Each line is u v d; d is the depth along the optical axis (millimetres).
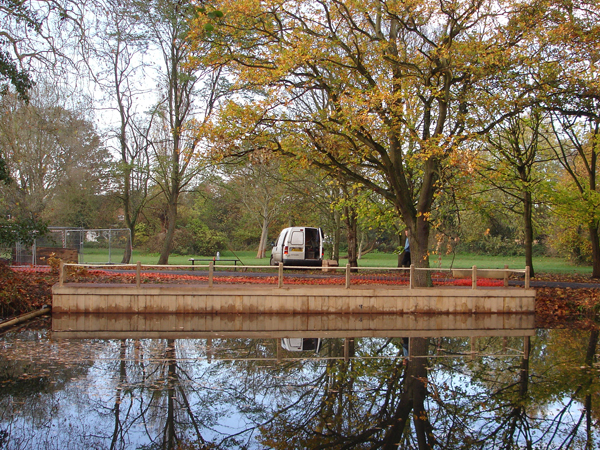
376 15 17609
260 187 41562
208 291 15789
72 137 27391
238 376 9234
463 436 6738
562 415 7578
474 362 10750
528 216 26344
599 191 30375
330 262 26062
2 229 15906
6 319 14406
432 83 17031
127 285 16000
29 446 6082
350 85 16078
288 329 14648
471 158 14562
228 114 15570
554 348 12352
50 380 8508
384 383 9055
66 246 27094
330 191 28609
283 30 15930
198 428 6859
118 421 6941
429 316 16594
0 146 18219
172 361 10133
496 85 16797
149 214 49906
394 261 42219
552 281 24016
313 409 7730
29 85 14484
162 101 26562
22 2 12773
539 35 16062
